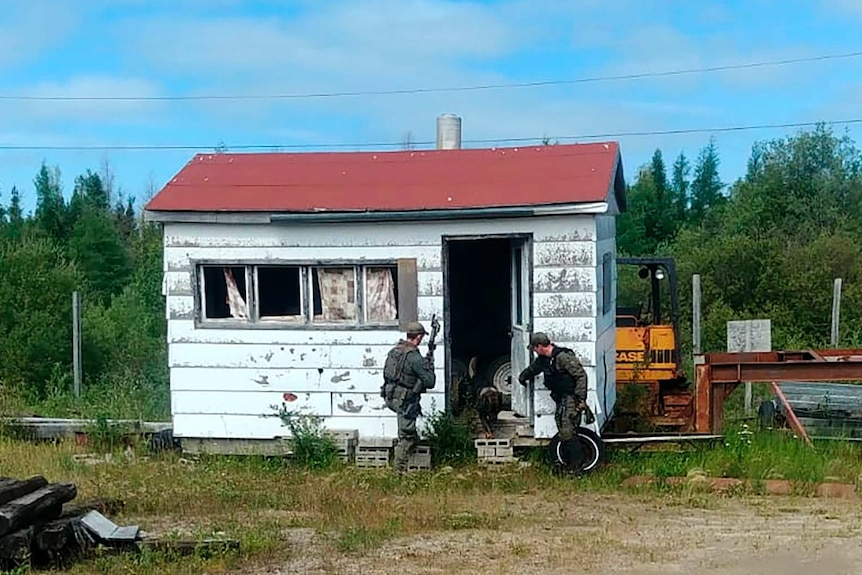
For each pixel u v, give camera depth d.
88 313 24.30
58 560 7.52
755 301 25.64
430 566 7.43
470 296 14.63
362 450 12.18
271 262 12.48
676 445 12.33
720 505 9.98
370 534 8.43
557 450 11.53
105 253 42.78
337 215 12.17
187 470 11.68
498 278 14.59
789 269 25.77
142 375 22.05
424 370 11.55
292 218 12.25
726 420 14.26
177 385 12.70
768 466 11.27
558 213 11.80
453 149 14.23
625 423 14.14
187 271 12.61
